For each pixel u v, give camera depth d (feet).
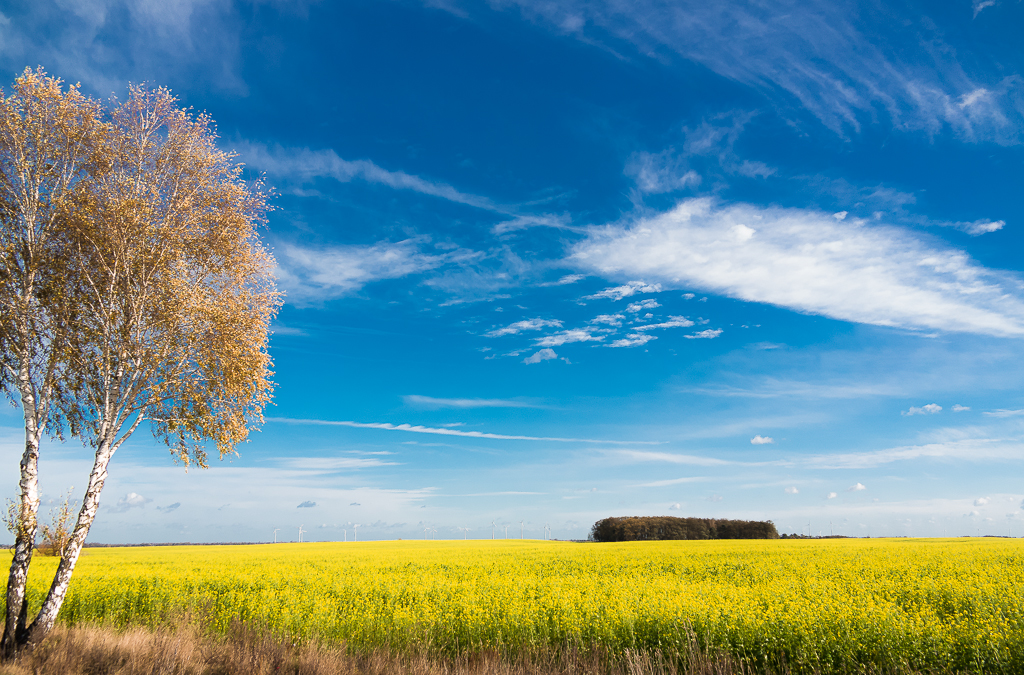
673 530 345.10
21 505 43.29
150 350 48.98
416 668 35.17
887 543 193.77
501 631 43.45
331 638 44.70
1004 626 34.53
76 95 49.16
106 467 46.75
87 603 58.29
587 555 127.85
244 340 52.60
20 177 47.09
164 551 196.24
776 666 34.14
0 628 43.29
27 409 45.19
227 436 51.03
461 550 175.73
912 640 33.53
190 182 52.49
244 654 36.37
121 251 48.01
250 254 54.49
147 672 34.09
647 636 39.19
